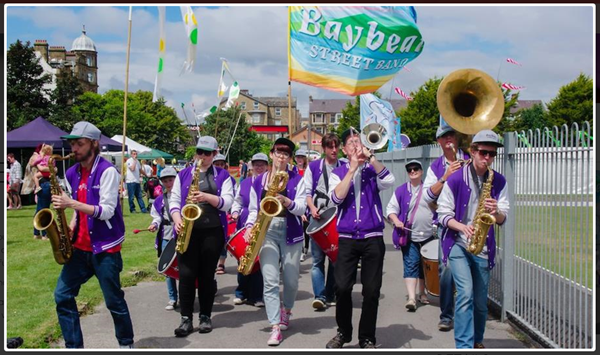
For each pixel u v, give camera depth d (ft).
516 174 19.01
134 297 22.90
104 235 14.58
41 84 152.76
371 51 23.58
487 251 14.80
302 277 27.22
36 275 26.09
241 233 18.51
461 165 15.35
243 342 17.20
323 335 17.92
